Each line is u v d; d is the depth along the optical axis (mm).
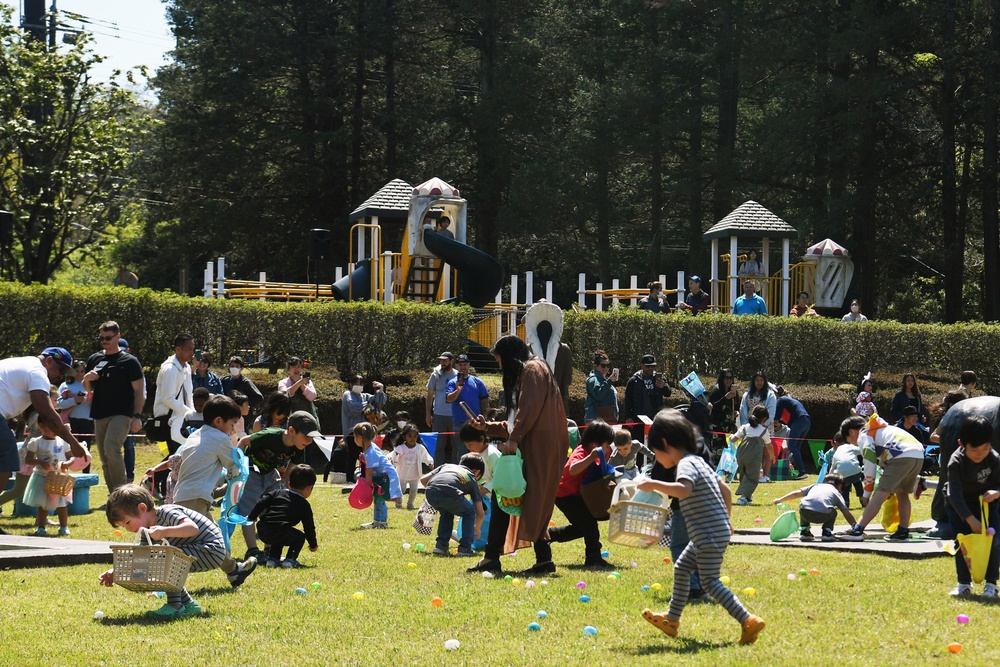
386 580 8492
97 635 6520
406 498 15094
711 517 6484
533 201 43125
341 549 10203
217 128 43500
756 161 39500
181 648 6250
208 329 21953
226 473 9141
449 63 47375
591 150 42531
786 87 37625
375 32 43594
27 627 6664
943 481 10766
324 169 44438
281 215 46094
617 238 50156
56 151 32125
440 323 23406
